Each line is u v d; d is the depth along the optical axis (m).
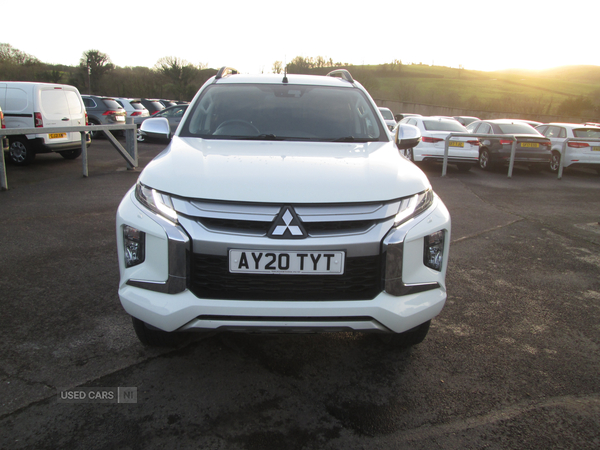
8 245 4.26
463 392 2.25
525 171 12.42
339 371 2.41
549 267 4.19
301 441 1.88
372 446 1.87
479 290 3.59
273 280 1.99
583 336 2.88
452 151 10.77
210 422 1.98
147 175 2.23
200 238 1.96
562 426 2.01
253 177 2.10
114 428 1.92
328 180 2.12
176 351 2.54
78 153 10.82
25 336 2.64
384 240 2.02
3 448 1.78
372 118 3.17
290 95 3.31
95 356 2.46
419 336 2.54
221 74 3.71
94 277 3.55
